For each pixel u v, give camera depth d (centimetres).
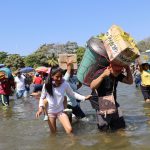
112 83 409
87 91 1088
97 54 415
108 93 410
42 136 394
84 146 340
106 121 407
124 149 324
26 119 519
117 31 395
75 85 501
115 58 391
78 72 445
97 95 429
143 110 554
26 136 398
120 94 882
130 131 397
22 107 695
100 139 366
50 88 404
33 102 794
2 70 741
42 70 540
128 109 571
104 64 419
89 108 605
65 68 491
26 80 1034
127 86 1230
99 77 402
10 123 488
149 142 344
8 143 368
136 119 472
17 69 941
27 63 3728
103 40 414
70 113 449
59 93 407
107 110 405
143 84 661
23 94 939
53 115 409
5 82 738
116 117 411
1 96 738
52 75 405
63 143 356
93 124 452
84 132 405
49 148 339
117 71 405
